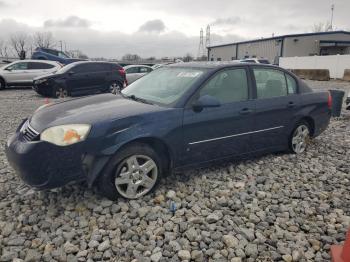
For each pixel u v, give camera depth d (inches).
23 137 140.2
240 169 185.9
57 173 130.6
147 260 109.3
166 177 170.7
